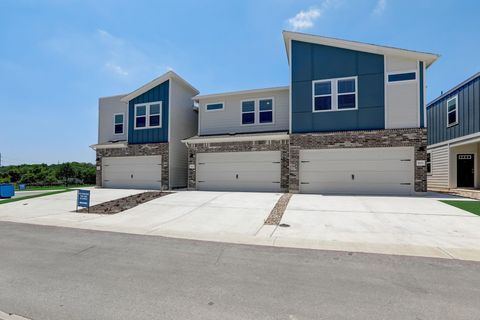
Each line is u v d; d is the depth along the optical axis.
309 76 13.73
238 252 5.41
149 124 17.58
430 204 9.91
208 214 9.27
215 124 16.95
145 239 6.46
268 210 9.55
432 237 6.30
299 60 13.91
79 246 5.91
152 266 4.67
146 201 11.91
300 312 3.12
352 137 12.91
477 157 15.79
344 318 2.98
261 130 15.98
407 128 12.33
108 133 20.53
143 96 17.83
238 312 3.13
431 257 5.00
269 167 14.55
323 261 4.85
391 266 4.57
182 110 18.56
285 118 15.59
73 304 3.34
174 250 5.57
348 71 13.24
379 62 12.88
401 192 12.34
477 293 3.57
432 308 3.19
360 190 12.80
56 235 6.92
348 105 13.19
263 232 7.01
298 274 4.27
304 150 13.55
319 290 3.69
